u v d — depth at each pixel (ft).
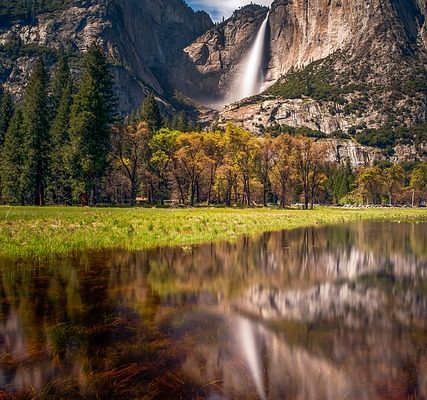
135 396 17.72
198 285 40.16
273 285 41.50
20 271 44.70
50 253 56.95
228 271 48.73
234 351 22.82
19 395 17.65
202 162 261.03
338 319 29.63
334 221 163.53
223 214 167.22
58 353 21.97
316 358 22.15
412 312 31.78
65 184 224.33
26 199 265.34
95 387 18.38
